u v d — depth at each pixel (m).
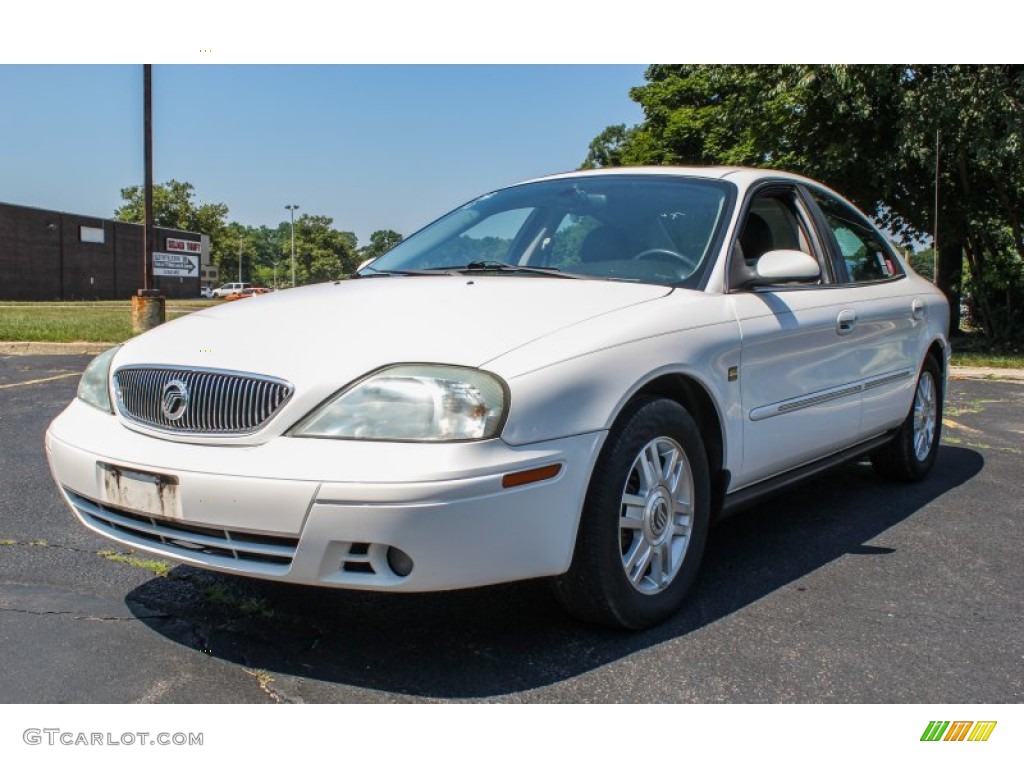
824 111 14.32
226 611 3.04
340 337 2.67
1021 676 2.61
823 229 4.14
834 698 2.47
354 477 2.34
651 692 2.48
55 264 57.06
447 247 3.89
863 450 4.36
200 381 2.64
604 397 2.64
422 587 2.38
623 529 2.83
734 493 3.36
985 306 15.38
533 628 2.90
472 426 2.39
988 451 5.96
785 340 3.48
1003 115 12.20
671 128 28.19
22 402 7.49
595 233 3.60
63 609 3.04
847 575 3.45
